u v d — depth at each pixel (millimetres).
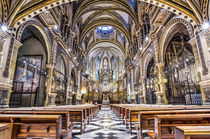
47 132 2590
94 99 38094
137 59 21328
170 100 12898
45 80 12312
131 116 4949
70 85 19312
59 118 2553
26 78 13062
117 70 40969
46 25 11953
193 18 7879
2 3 7383
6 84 7379
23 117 2494
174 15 10000
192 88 12828
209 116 2527
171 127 2619
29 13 8578
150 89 16672
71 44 20000
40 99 12336
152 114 3660
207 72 6914
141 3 17234
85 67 32875
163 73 11844
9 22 7773
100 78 41406
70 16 18969
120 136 4637
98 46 38406
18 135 2586
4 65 7371
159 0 8367
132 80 25375
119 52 39219
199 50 7508
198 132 1385
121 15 26094
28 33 13391
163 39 11969
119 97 37250
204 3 7207
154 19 11172
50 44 12828
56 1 8727
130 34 26438
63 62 18016
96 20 27656
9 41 7758
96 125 6801
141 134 3535
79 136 4652
